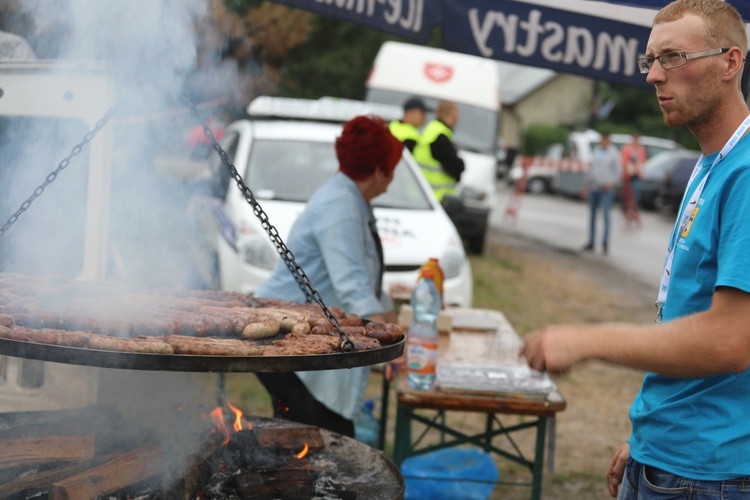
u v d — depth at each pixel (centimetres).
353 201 349
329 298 355
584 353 204
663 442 227
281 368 201
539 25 335
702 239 214
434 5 348
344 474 266
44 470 233
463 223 1238
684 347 196
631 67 327
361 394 362
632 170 2034
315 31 1675
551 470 360
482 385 345
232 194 700
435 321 386
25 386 289
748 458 217
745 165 204
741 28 215
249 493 243
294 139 763
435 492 408
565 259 1436
